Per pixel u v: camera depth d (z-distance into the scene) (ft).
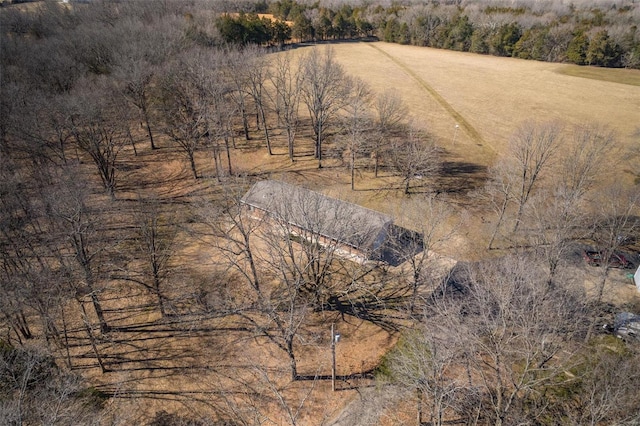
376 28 474.90
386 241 138.62
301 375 108.17
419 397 98.22
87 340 117.08
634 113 262.26
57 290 116.98
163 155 213.05
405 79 325.21
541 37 375.45
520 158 154.10
